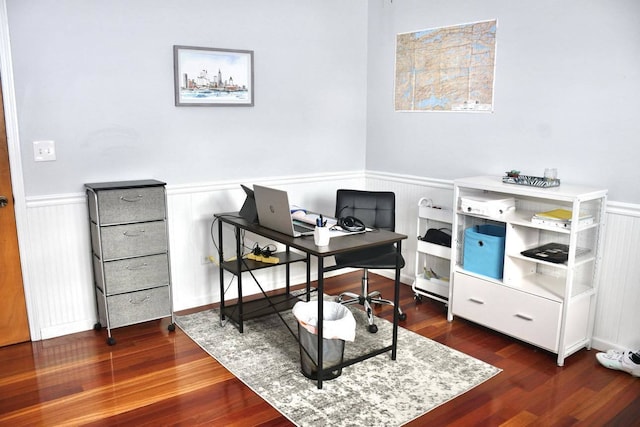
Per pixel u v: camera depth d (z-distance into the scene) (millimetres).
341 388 2816
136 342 3389
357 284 4535
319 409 2619
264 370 3016
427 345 3336
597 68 3141
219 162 4008
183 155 3836
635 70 2975
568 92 3301
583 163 3277
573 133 3307
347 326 2818
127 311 3391
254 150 4172
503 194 3664
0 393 2770
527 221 3191
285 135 4324
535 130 3510
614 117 3096
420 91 4246
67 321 3523
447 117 4070
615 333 3240
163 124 3715
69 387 2828
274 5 4086
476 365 3076
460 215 3678
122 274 3340
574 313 3111
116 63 3473
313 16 4312
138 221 3342
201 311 3926
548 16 3346
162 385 2855
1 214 3203
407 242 4547
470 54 3836
